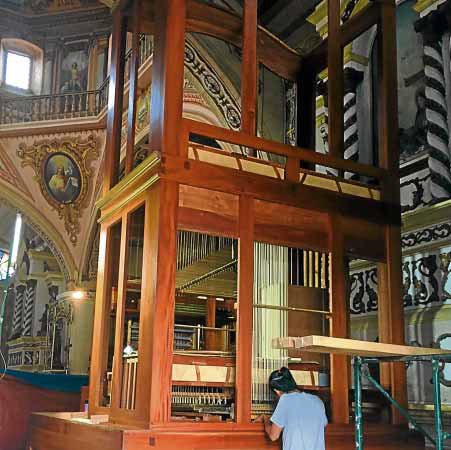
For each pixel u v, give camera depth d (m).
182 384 5.08
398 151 6.23
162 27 5.38
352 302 7.30
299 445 4.41
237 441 4.71
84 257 15.30
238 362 4.99
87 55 18.44
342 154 6.15
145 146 13.06
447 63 6.75
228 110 9.54
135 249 7.61
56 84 18.44
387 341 5.80
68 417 6.19
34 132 14.75
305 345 3.70
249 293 5.16
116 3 6.82
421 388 6.26
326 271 6.61
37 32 18.67
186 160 5.09
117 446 4.41
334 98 6.25
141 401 4.73
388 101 6.28
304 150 5.73
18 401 8.76
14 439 8.60
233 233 5.22
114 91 6.62
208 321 8.38
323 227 5.67
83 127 14.51
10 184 14.90
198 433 4.59
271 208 5.43
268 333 5.50
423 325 6.34
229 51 9.48
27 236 19.48
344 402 5.35
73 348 15.23
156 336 4.69
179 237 7.48
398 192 6.14
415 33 7.32
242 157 5.42
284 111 9.40
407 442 5.50
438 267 6.33
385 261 5.95
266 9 9.84
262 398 5.35
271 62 7.35
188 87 10.87
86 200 15.02
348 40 6.98
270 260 5.65
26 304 19.30
